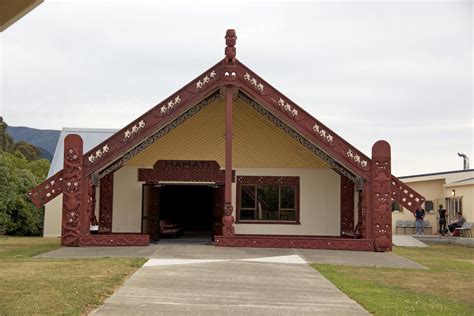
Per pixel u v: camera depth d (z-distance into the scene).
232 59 19.72
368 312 8.81
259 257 16.06
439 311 9.00
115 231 23.44
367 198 19.56
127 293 9.85
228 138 19.44
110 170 21.22
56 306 8.41
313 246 18.98
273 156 24.19
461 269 15.10
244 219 24.11
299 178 24.28
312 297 10.01
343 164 19.69
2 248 19.03
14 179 32.12
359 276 12.91
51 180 19.39
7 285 10.18
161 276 11.92
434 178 34.09
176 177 23.59
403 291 11.07
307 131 19.84
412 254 19.36
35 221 32.94
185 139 23.69
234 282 11.41
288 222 24.17
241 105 23.47
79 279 11.04
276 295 10.11
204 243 21.73
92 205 21.22
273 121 21.19
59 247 18.75
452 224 29.83
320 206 24.20
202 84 19.91
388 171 19.53
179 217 34.31
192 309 8.71
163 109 19.80
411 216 35.47
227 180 19.30
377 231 19.22
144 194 22.64
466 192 30.50
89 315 8.10
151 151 23.64
